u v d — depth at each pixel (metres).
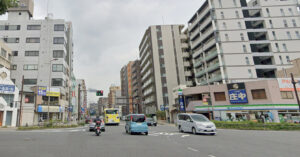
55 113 39.94
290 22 45.31
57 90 39.97
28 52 43.97
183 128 17.98
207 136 14.40
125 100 76.12
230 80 40.91
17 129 22.52
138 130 16.08
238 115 32.53
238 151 8.09
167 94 57.53
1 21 45.28
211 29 45.41
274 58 42.53
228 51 42.66
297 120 29.17
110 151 8.06
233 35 43.88
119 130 21.42
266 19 45.47
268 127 20.16
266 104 30.25
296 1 46.94
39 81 42.31
